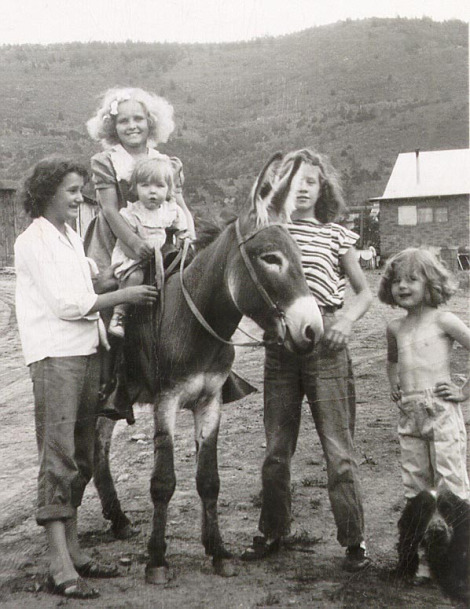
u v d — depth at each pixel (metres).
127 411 2.99
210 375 2.89
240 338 3.75
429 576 2.87
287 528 3.05
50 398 2.74
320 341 2.85
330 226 2.95
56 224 2.89
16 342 4.54
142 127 3.17
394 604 2.67
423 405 2.93
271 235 2.67
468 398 2.93
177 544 3.16
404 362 3.00
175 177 3.23
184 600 2.65
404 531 2.90
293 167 2.69
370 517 3.38
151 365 2.85
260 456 4.14
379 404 4.77
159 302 2.88
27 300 2.81
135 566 2.97
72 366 2.76
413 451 3.00
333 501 2.90
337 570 2.93
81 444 2.88
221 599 2.66
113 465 4.04
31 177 2.85
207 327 2.77
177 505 3.58
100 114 3.23
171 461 2.82
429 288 2.98
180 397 2.85
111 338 3.00
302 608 2.61
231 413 4.98
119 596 2.69
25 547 3.11
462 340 2.95
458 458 2.90
